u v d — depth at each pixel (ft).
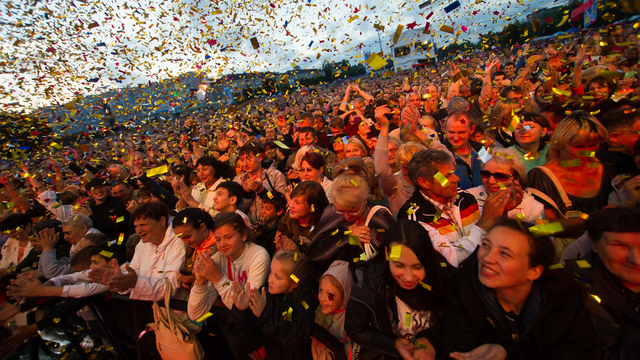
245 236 7.55
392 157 10.00
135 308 7.97
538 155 8.41
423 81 33.40
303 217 7.80
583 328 3.81
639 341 3.68
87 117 25.20
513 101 10.65
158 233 8.41
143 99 24.02
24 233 12.34
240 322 6.08
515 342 4.14
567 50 18.19
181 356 6.93
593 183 6.33
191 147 29.04
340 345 5.87
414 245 4.43
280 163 17.06
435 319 4.78
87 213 14.40
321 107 35.47
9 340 6.75
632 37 11.85
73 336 9.94
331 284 5.66
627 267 3.79
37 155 24.91
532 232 4.01
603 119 7.09
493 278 4.01
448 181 5.75
